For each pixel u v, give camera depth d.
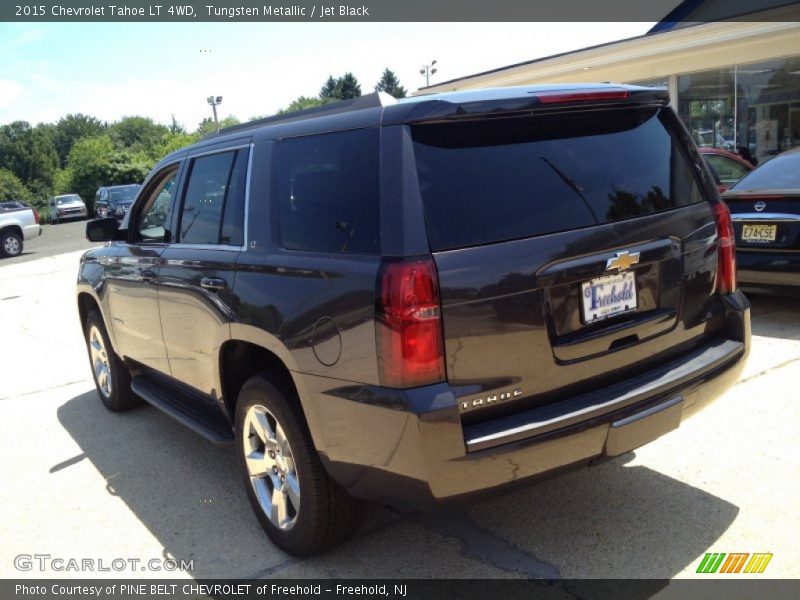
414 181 2.63
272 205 3.28
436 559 3.21
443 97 2.76
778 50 13.86
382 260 2.61
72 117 110.25
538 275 2.71
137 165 54.69
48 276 15.56
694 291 3.23
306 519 3.11
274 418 3.22
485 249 2.63
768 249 6.21
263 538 3.54
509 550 3.24
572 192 2.88
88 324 5.65
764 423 4.30
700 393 3.10
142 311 4.46
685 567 3.00
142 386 4.87
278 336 3.04
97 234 4.97
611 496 3.63
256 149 3.49
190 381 4.12
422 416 2.50
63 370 7.21
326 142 3.02
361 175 2.80
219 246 3.64
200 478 4.30
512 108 2.78
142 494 4.13
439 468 2.54
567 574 3.02
